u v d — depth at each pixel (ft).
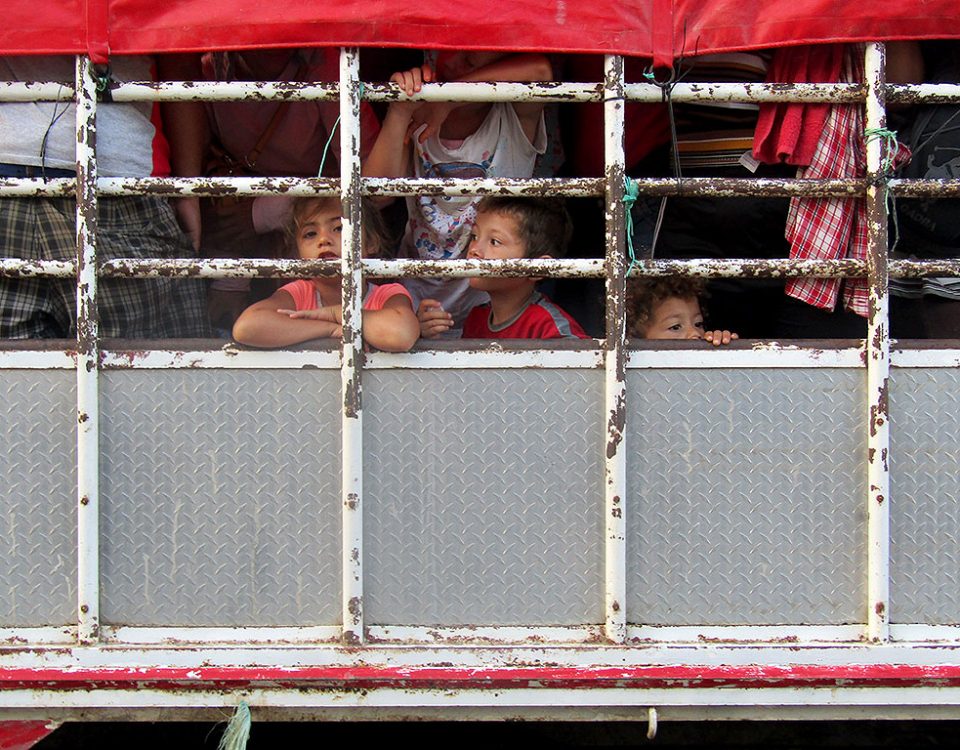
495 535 34.47
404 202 46.98
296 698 34.37
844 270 34.63
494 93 34.27
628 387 34.50
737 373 34.71
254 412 34.30
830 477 34.86
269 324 33.81
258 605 34.47
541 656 34.22
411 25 33.53
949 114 37.91
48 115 35.70
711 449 34.71
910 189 34.58
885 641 34.63
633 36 34.04
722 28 34.22
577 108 44.19
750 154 37.83
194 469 34.30
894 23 34.14
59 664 33.94
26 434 34.19
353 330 33.63
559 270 34.12
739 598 34.86
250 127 42.93
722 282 41.60
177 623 34.45
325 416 34.40
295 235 39.42
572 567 34.55
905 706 35.32
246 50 36.45
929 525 35.12
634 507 34.65
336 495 34.47
